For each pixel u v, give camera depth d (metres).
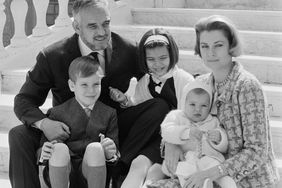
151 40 3.24
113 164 3.10
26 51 4.95
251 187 2.80
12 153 3.15
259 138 2.71
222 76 2.88
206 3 6.28
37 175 3.18
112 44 3.34
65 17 5.30
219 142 2.80
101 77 3.19
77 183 3.17
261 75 4.51
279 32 5.15
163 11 5.73
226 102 2.82
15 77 4.69
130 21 5.91
